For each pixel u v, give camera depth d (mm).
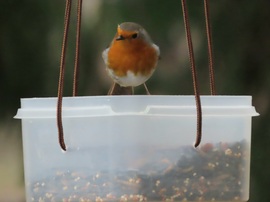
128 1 3371
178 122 3012
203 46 3365
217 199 3023
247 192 3039
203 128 3020
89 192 3012
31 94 3381
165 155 3010
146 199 3008
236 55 3357
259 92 3355
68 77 3381
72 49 3383
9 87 3381
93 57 3387
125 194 3008
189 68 3371
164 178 3010
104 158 3010
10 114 3389
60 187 3020
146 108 3008
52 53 3383
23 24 3383
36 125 3027
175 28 3367
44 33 3383
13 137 3398
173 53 3373
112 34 3375
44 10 3385
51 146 3021
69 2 3010
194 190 3016
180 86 3375
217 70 3361
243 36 3359
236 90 3355
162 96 3010
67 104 3014
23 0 3383
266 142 3340
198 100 2998
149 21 3365
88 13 3387
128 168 3008
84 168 3014
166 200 3012
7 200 3719
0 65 3381
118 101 3008
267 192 3330
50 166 3021
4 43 3381
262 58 3357
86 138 3012
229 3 3361
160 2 3363
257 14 3357
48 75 3381
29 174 3031
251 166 3338
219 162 3023
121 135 3008
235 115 3027
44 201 3025
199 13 3363
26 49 3381
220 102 3023
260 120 3348
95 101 3012
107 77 3393
